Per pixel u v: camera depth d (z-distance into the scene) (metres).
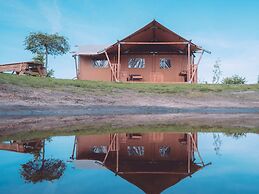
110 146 4.38
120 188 2.06
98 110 12.29
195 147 4.21
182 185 2.15
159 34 19.94
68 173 2.54
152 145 4.46
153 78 22.34
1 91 12.34
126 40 20.25
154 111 13.04
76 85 15.83
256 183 2.21
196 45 19.67
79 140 4.89
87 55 22.75
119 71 20.16
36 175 2.46
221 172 2.59
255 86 18.50
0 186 2.10
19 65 18.03
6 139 4.82
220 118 10.05
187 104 14.57
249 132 6.02
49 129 6.40
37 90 13.63
